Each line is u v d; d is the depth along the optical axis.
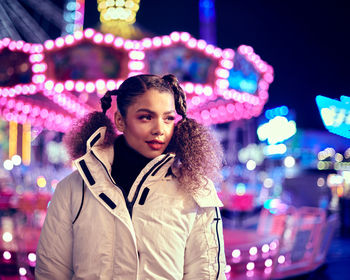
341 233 7.93
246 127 8.85
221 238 1.39
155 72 4.57
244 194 7.98
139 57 4.32
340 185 8.67
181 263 1.32
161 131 1.35
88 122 1.51
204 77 4.86
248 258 3.70
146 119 1.34
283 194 9.67
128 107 1.36
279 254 3.57
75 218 1.36
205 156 1.37
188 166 1.35
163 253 1.28
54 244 1.38
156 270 1.28
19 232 3.01
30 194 5.01
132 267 1.26
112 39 4.23
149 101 1.33
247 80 5.58
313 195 8.68
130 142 1.39
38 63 4.43
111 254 1.28
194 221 1.36
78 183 1.39
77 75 4.43
